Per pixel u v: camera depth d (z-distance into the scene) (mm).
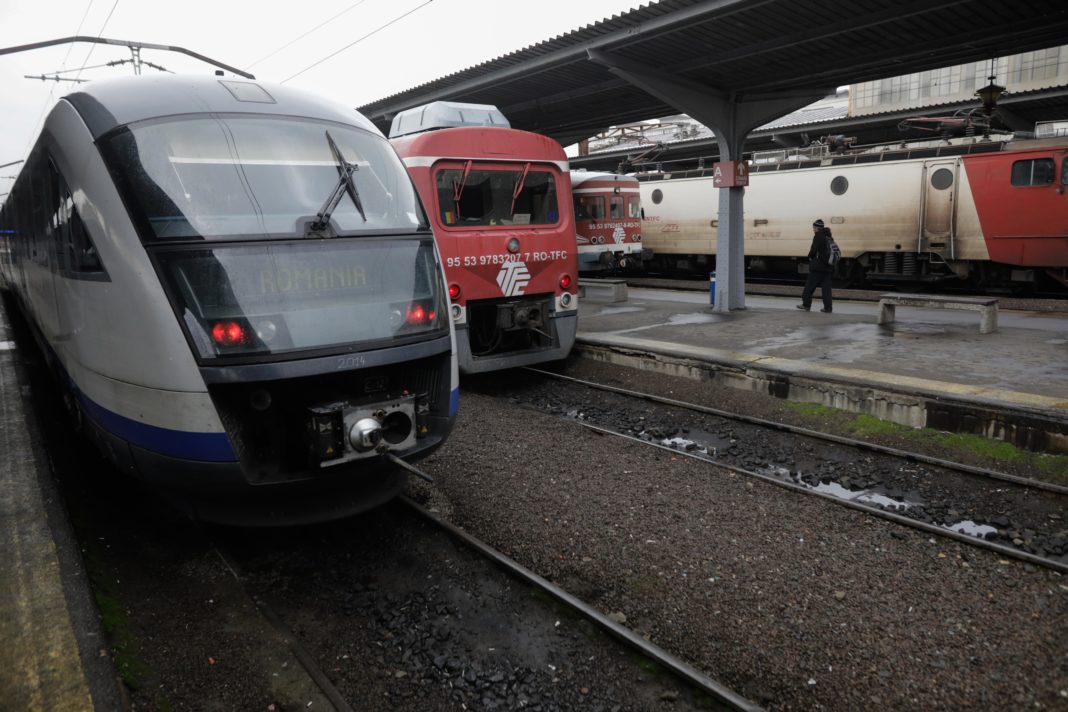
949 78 29047
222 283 4039
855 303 14297
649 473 6191
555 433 7340
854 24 8758
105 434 4590
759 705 3400
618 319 12742
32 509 4859
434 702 3482
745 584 4359
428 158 8242
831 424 7422
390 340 4426
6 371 9414
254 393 4230
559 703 3449
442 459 6496
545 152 9172
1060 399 6625
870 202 18031
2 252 18047
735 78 11430
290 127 4762
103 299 4281
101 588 4293
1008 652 3678
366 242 4547
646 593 4305
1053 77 26859
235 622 4078
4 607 3707
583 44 10305
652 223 23828
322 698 3455
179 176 4258
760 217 20500
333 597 4410
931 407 7031
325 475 4289
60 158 4789
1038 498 5598
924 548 4832
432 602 4301
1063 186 14859
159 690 3469
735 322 11852
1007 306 13141
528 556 4797
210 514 4551
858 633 3863
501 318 8953
